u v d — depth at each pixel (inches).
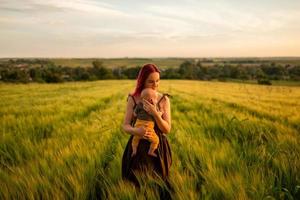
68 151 161.8
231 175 121.5
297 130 254.1
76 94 874.1
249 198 107.1
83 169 132.0
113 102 655.8
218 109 418.3
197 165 144.9
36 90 1306.6
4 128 249.6
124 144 199.3
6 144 194.2
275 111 390.3
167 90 1173.1
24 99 703.7
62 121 301.7
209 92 1063.6
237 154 163.3
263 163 145.2
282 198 109.9
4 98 769.6
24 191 113.1
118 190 115.6
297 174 128.6
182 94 890.7
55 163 141.8
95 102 567.2
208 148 165.8
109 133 231.8
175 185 116.3
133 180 117.3
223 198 110.2
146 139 116.0
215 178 117.9
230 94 930.7
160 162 117.1
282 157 147.2
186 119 308.8
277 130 234.5
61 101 580.1
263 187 111.3
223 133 232.5
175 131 227.9
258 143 192.5
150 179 112.8
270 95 906.1
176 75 4079.7
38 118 302.8
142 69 113.8
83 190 116.1
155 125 118.3
